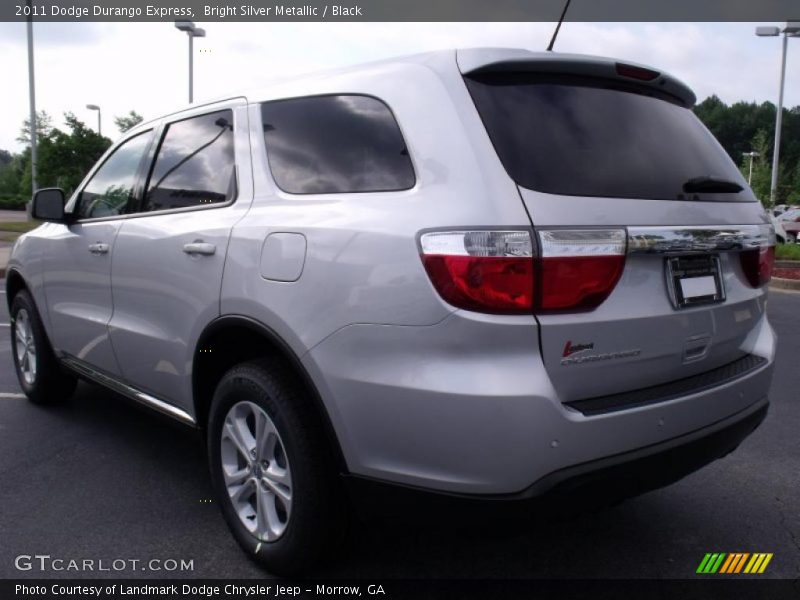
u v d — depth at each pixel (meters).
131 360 3.52
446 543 3.01
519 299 2.09
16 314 4.91
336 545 2.59
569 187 2.26
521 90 2.41
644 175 2.48
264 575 2.75
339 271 2.35
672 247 2.40
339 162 2.61
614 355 2.29
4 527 3.11
